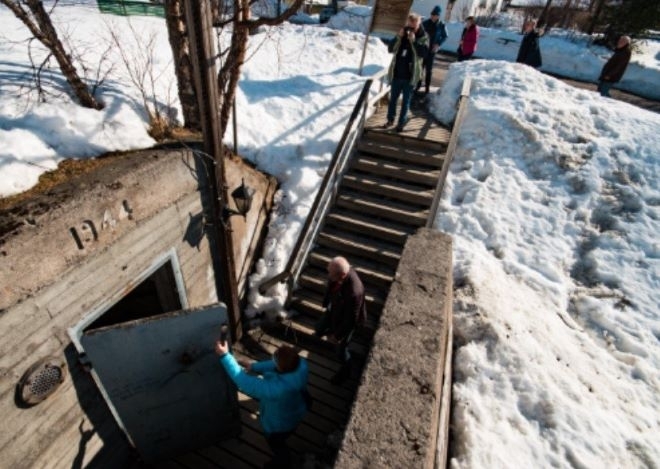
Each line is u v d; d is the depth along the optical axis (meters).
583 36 16.92
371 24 8.71
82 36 6.42
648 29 14.73
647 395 4.00
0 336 2.47
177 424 3.91
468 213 6.15
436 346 2.61
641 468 3.19
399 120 7.16
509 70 8.75
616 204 6.08
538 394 3.56
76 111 3.97
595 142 6.82
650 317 4.90
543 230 5.93
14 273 2.49
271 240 6.04
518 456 3.10
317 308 5.66
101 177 3.29
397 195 6.44
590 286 5.34
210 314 3.30
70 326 3.03
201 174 4.29
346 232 6.32
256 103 7.20
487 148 7.05
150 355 3.30
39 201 2.88
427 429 2.07
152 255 3.83
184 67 4.49
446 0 21.72
